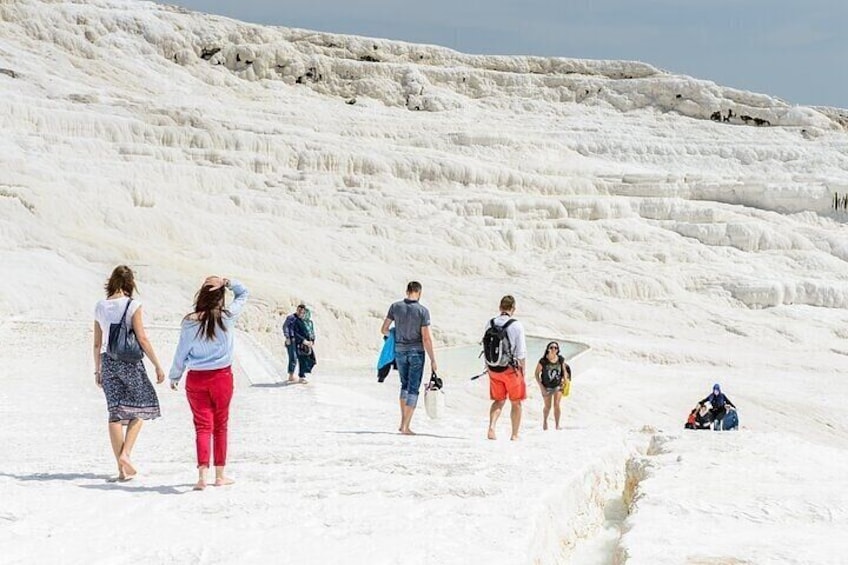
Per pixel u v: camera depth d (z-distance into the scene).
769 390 42.41
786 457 13.77
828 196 83.94
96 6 118.31
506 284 60.88
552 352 19.48
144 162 68.75
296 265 54.09
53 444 13.92
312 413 19.05
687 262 70.38
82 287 41.97
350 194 71.56
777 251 74.12
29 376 24.70
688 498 9.82
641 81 129.38
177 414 19.44
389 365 17.73
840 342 58.78
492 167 82.44
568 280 63.12
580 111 126.31
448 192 78.19
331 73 123.38
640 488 10.58
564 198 77.44
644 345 49.72
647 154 103.56
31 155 60.62
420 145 91.50
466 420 20.38
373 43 131.62
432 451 12.62
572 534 9.58
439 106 121.62
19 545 7.32
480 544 7.38
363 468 11.14
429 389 15.80
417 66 128.00
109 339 10.34
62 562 6.87
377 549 7.18
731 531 8.39
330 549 7.22
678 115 125.56
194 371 9.91
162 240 52.59
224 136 75.88
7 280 39.94
